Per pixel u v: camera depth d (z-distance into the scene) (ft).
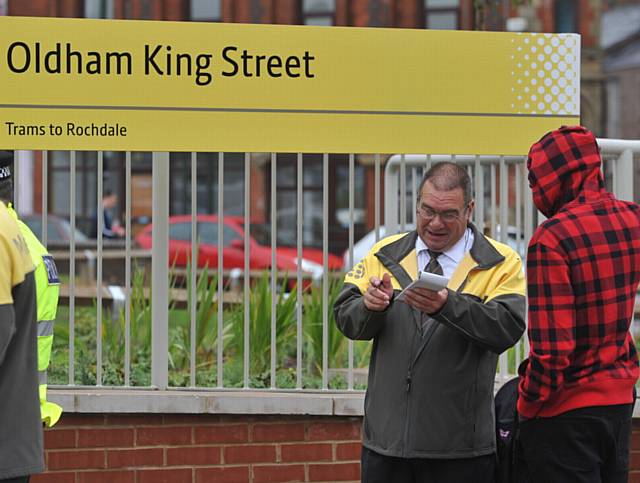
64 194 111.14
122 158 95.76
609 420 19.65
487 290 20.52
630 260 19.52
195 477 27.12
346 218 120.88
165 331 28.09
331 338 32.19
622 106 147.84
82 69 26.27
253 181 120.67
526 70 27.48
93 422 26.91
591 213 19.52
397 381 20.51
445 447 20.30
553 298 19.02
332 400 27.25
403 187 28.86
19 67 26.17
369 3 143.13
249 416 27.32
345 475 27.55
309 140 26.91
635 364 20.07
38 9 145.59
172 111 26.50
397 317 20.63
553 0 146.30
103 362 31.30
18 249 18.31
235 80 26.63
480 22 55.72
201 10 147.33
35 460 18.62
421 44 27.12
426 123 27.20
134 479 26.94
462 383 20.34
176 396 26.91
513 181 31.99
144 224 94.22
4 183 20.20
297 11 145.69
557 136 20.03
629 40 147.02
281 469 27.35
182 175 113.91
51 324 21.49
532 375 19.16
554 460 19.77
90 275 57.31
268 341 31.76
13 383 18.44
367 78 26.99
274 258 28.27
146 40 26.37
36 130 26.25
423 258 21.03
